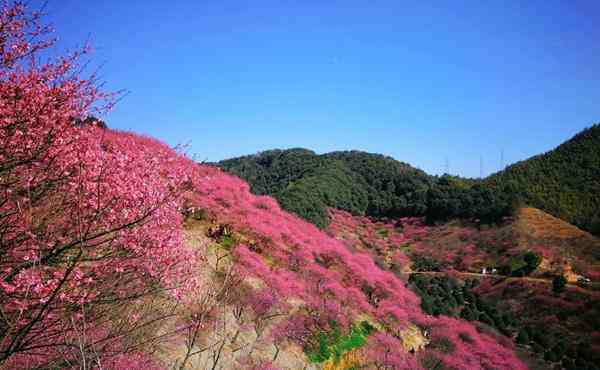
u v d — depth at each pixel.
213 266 16.39
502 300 51.59
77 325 5.88
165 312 7.75
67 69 6.13
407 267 64.44
